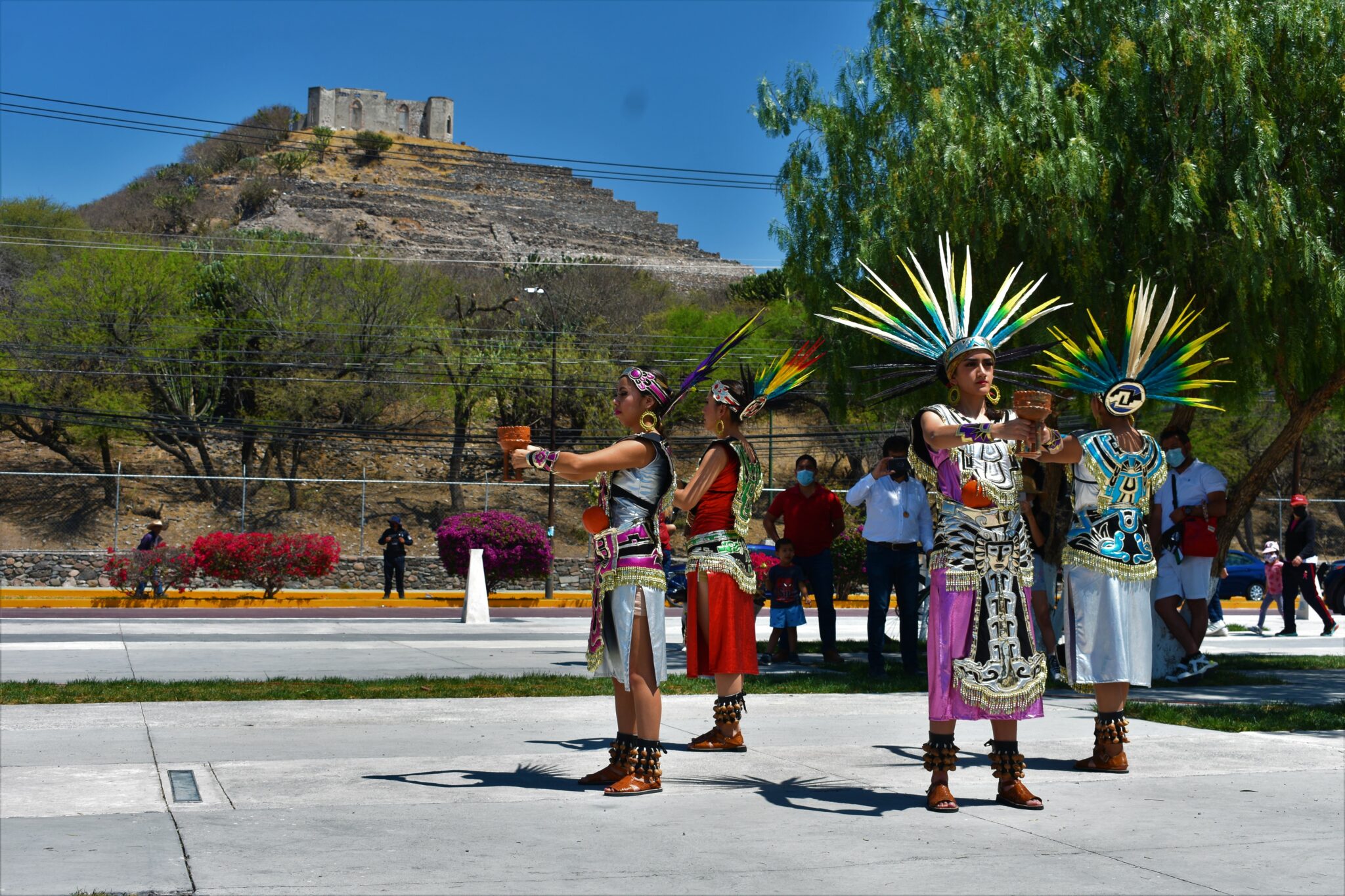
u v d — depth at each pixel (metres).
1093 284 11.56
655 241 118.62
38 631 16.97
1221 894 4.04
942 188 11.79
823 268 13.79
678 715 8.05
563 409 50.22
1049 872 4.25
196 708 8.05
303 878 3.94
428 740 6.88
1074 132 11.45
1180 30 11.21
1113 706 6.14
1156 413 15.27
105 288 45.44
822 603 11.74
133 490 43.69
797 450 49.56
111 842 4.38
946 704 5.18
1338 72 11.16
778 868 4.22
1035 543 10.12
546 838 4.57
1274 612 27.06
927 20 13.07
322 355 47.06
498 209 116.06
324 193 107.75
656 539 5.63
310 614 23.72
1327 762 6.46
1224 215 11.15
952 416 5.20
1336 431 41.91
